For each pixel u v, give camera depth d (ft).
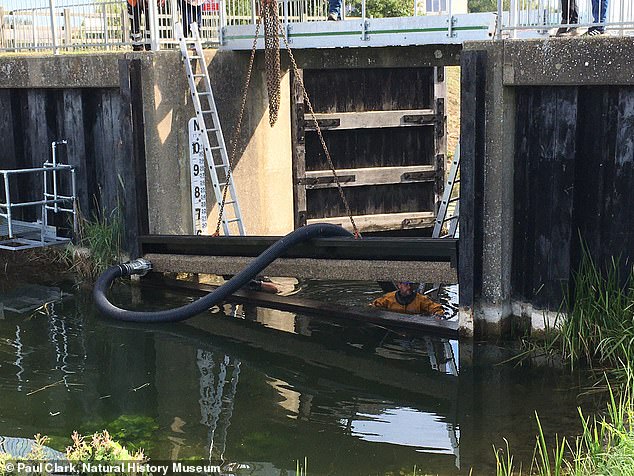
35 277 39.11
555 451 21.53
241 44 38.14
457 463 21.22
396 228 45.34
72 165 40.01
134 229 37.11
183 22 39.34
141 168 36.96
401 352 29.43
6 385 26.84
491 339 29.63
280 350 30.01
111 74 37.22
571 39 26.58
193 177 37.60
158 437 23.02
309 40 35.06
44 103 40.96
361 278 31.81
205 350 30.09
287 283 39.11
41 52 45.96
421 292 35.35
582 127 27.37
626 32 31.07
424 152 45.52
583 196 27.71
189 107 37.78
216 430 23.48
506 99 28.30
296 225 43.04
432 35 32.19
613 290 27.14
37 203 39.27
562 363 27.30
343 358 29.09
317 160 43.62
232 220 37.60
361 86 43.65
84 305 35.14
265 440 22.85
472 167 28.60
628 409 21.52
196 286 36.76
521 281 29.48
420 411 24.61
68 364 28.73
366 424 23.80
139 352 29.89
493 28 30.81
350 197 44.55
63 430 23.43
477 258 29.37
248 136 40.06
